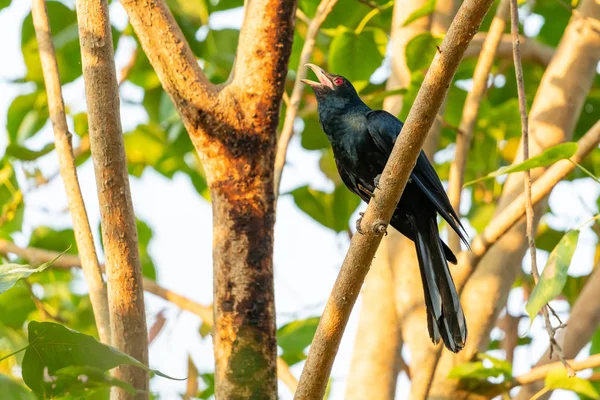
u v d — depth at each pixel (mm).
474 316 10516
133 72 15000
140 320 6609
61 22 13516
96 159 6742
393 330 10422
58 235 14211
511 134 14422
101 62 6828
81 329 14562
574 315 11086
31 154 13219
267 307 7023
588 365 9070
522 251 10812
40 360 5223
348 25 13727
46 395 5250
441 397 9977
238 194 7184
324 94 10789
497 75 14969
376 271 10930
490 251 10867
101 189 6715
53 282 14633
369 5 12312
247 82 7344
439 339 8734
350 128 10539
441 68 6043
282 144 9453
